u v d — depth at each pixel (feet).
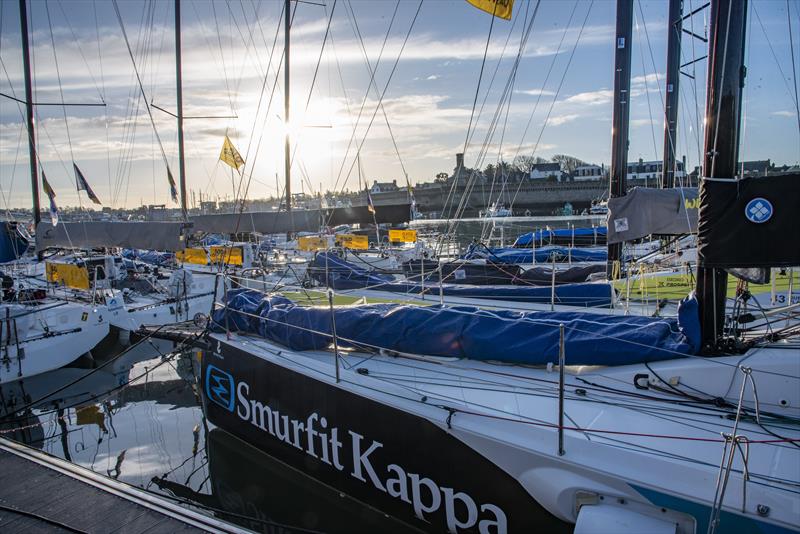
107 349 32.86
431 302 21.80
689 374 11.38
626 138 25.27
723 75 10.82
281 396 15.14
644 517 9.00
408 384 12.95
